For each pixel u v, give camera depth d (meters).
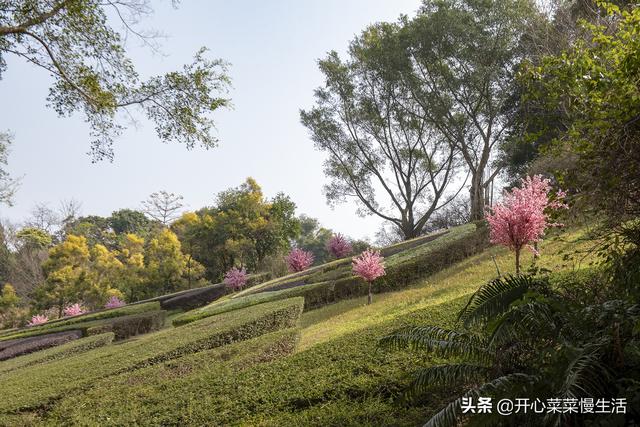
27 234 31.94
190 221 43.88
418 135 28.61
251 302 15.76
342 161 29.62
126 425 4.59
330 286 14.89
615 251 4.13
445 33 22.16
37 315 27.77
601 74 3.64
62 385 6.52
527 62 4.16
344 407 4.00
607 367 2.77
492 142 25.19
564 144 3.91
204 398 4.88
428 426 2.69
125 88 8.88
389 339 3.90
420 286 12.70
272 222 35.03
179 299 23.98
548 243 10.70
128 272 32.59
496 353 3.44
